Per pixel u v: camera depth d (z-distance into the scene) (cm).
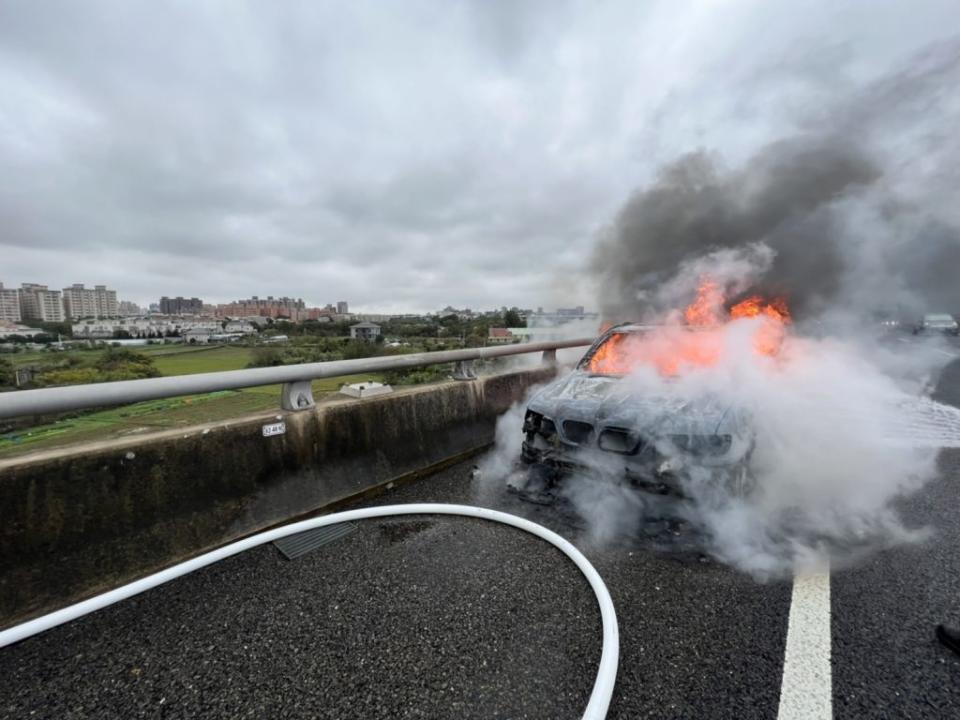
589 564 263
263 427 319
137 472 259
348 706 176
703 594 243
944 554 279
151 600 237
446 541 300
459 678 188
